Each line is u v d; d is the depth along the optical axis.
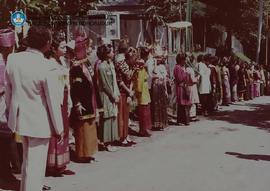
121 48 10.35
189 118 13.96
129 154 9.15
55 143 7.35
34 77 5.12
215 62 16.69
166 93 12.47
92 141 8.37
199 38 36.06
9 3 10.69
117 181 7.14
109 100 9.22
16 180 7.05
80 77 8.14
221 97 19.03
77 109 8.14
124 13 22.81
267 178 7.30
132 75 10.27
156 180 7.18
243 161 8.50
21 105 5.18
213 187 6.78
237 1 36.06
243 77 22.28
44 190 6.64
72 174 7.58
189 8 23.92
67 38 13.16
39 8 11.51
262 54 47.38
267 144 10.27
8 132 6.75
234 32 38.97
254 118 15.11
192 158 8.75
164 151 9.44
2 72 6.62
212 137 11.20
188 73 13.32
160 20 23.00
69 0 13.49
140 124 11.27
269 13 40.47
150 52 12.27
